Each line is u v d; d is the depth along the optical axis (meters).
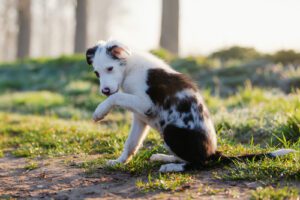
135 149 6.12
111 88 5.73
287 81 16.59
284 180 5.04
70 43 78.62
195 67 20.22
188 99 5.64
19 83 21.88
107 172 5.92
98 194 5.08
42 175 6.02
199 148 5.56
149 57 5.95
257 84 17.17
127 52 5.72
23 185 5.67
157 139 7.59
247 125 8.35
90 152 7.30
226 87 17.45
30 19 44.97
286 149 5.79
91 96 16.89
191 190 4.92
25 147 7.90
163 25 32.78
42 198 5.12
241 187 4.95
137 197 4.84
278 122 8.08
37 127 9.51
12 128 9.74
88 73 21.31
